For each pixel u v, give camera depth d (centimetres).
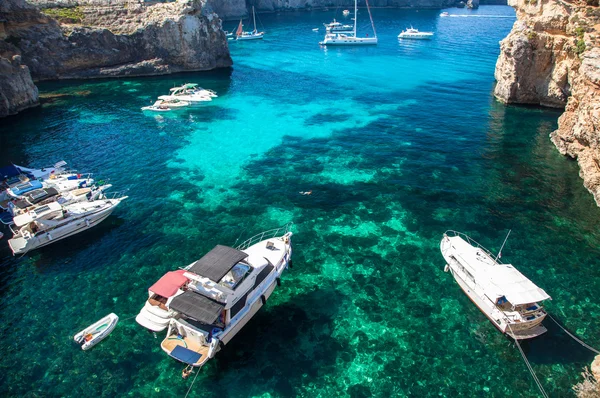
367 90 7712
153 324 2514
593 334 2583
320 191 4241
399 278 3055
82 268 3206
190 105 6994
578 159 4534
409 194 4134
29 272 3167
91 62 8638
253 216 3841
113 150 5247
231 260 2623
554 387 2273
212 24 9369
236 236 3556
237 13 17938
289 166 4794
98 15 8850
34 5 8388
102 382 2336
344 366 2409
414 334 2605
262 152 5184
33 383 2322
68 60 8412
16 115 6475
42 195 3725
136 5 9106
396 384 2298
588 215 3738
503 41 7188
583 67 4431
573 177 4375
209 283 2483
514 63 6319
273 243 3125
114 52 8756
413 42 12556
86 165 4828
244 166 4822
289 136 5669
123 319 2739
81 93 7662
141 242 3494
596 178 4034
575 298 2842
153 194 4231
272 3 19512
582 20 5547
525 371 2366
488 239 3444
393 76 8662
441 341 2555
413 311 2773
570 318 2692
